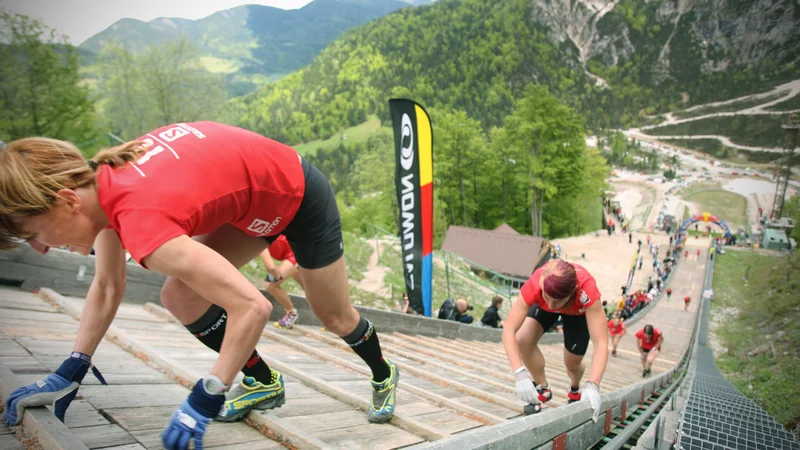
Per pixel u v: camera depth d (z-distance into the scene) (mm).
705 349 28078
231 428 2123
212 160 1565
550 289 3088
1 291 4520
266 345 4680
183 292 1930
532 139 76125
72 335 3426
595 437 3225
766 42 186500
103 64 36625
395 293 19312
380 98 183375
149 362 2973
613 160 159750
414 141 11180
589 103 195250
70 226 1442
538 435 2139
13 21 26219
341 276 2135
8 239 1430
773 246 75000
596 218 89875
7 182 1303
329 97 186875
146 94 37750
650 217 111812
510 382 5488
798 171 127375
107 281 1884
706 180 136875
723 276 52562
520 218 82938
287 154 1854
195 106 39531
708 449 4621
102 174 1456
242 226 1840
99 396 2215
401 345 7055
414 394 3631
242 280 1426
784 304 36438
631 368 14602
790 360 24031
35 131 27969
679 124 175875
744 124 162625
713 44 196125
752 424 7484
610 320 17641
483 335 11586
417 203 11391
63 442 1374
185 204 1442
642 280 49688
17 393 1644
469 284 25219
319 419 2430
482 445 1585
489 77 199000
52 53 27641
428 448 1364
